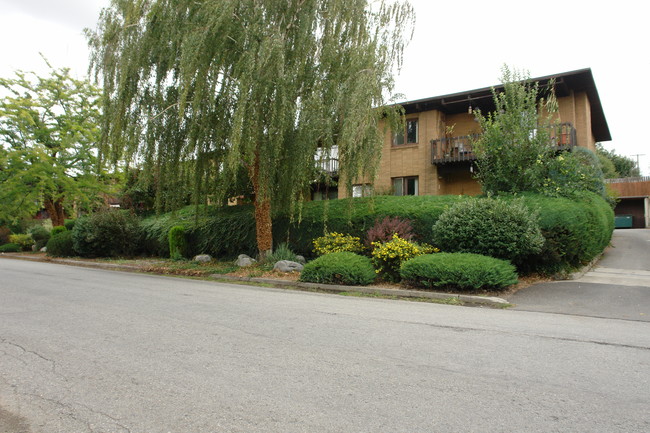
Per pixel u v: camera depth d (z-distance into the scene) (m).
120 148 13.23
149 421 3.17
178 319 6.58
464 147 19.55
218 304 8.05
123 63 12.33
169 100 13.06
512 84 13.80
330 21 12.22
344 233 14.34
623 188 30.50
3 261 21.08
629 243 18.52
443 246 11.61
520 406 3.40
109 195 27.73
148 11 12.59
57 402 3.53
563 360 4.59
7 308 7.48
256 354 4.74
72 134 25.33
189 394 3.65
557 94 18.11
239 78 11.76
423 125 20.06
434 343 5.25
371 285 10.62
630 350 4.99
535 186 13.15
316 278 11.06
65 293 9.38
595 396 3.61
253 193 18.44
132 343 5.18
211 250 17.73
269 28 11.94
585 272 11.68
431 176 19.61
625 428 3.04
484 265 9.20
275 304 8.13
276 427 3.05
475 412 3.29
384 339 5.43
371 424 3.09
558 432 2.98
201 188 14.42
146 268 16.02
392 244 11.27
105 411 3.34
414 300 9.16
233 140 11.23
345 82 12.02
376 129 12.17
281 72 11.38
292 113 11.88
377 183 20.94
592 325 6.42
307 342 5.25
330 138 11.87
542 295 8.97
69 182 24.31
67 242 21.77
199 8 12.27
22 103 24.20
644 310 7.52
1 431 3.06
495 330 6.00
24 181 23.89
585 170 13.48
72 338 5.41
